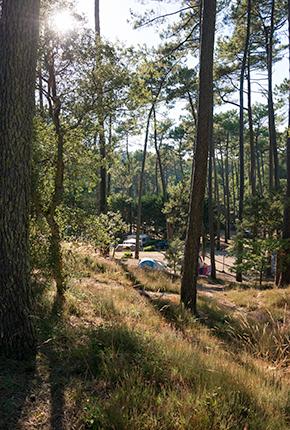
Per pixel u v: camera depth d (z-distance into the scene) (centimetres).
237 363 522
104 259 1495
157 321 743
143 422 317
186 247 984
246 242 1587
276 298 1183
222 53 2208
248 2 1955
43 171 707
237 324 843
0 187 419
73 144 756
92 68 737
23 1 422
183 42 1527
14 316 423
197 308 1025
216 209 4456
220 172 6319
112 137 913
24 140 427
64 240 752
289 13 1566
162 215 4788
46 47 700
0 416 327
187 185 3106
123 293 957
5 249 421
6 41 421
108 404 339
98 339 480
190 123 3419
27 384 377
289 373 523
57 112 730
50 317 571
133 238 4388
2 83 420
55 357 435
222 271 2755
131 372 395
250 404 379
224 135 4781
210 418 322
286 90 2375
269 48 2141
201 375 420
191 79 2298
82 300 742
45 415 334
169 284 1337
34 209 668
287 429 353
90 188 816
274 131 2253
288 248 1523
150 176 7906
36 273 705
